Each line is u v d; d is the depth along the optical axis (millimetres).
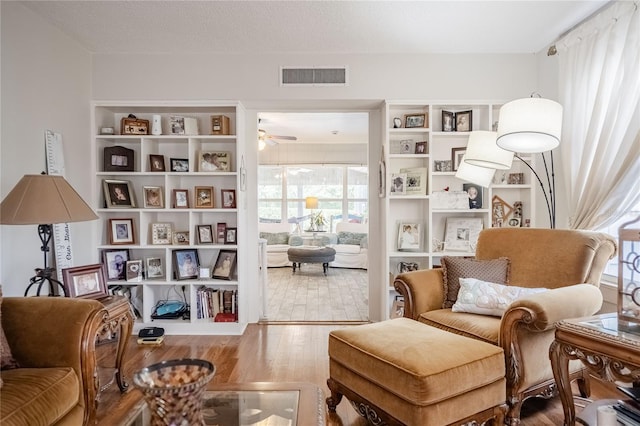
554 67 3406
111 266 3684
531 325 1936
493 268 2629
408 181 3824
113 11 2852
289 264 7785
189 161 3699
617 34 2623
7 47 2619
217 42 3418
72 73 3340
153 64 3646
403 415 1719
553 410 2242
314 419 1369
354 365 1988
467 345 1896
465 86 3674
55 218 2197
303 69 3660
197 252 3873
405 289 2607
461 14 2912
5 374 1623
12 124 2664
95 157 3639
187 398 1090
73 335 1785
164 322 3670
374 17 2961
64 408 1576
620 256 1669
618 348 1542
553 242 2537
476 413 1790
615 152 2631
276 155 8609
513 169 3887
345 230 8102
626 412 1461
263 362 2971
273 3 2750
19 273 2697
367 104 3846
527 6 2793
